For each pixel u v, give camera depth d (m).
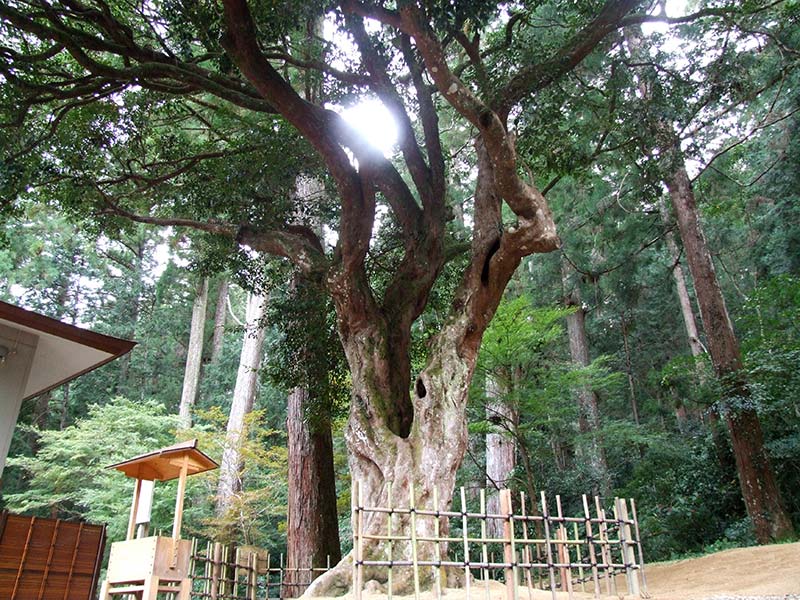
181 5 7.46
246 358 19.34
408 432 7.80
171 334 27.67
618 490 15.51
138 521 6.97
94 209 10.20
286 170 10.27
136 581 5.31
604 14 7.96
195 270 11.48
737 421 11.88
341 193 8.25
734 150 17.25
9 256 22.28
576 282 17.75
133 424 17.61
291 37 10.20
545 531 5.36
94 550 5.90
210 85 8.65
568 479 14.22
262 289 11.59
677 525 13.52
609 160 11.39
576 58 8.07
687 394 17.28
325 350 10.81
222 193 9.91
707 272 13.17
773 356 11.70
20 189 8.61
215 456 17.88
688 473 14.24
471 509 16.31
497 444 15.18
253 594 7.23
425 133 8.96
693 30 10.44
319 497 11.51
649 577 8.91
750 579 7.22
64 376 8.90
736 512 13.40
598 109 10.22
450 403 7.36
